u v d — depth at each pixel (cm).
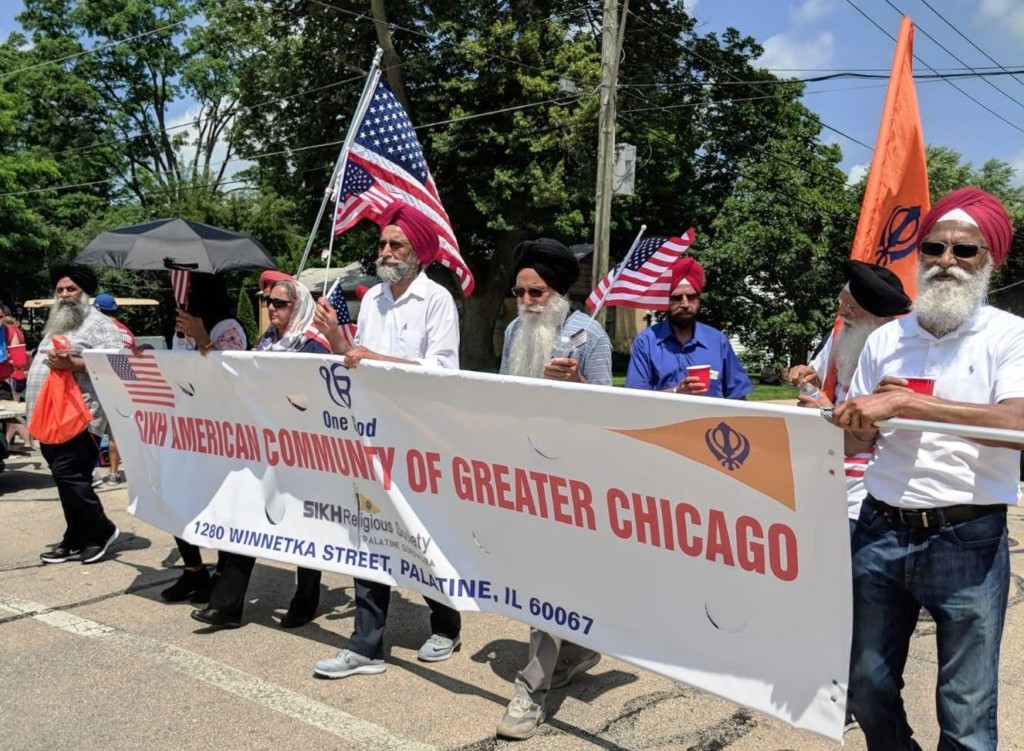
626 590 295
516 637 438
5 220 2500
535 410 307
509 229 2194
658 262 422
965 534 230
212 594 430
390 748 318
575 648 373
